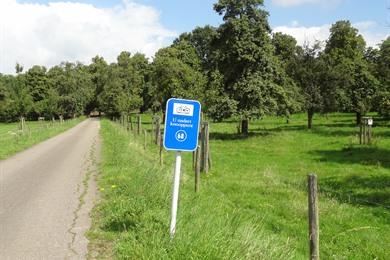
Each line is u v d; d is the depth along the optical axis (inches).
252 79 1534.2
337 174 757.3
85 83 5017.2
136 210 358.3
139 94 4101.9
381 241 388.8
